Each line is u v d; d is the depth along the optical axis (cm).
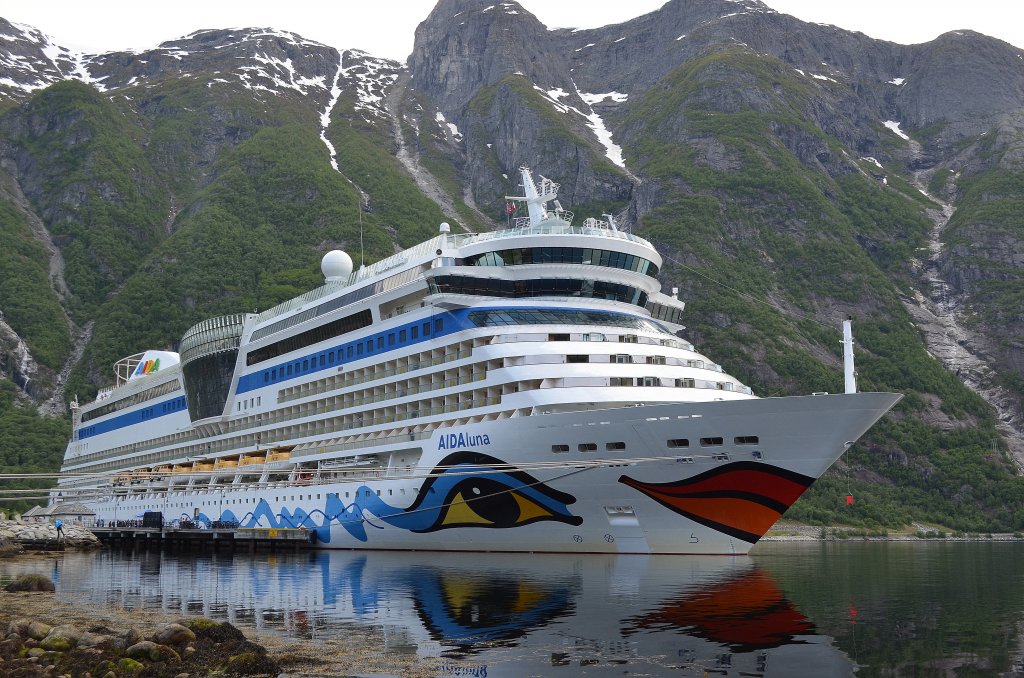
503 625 3142
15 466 15725
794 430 4412
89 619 3516
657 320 5981
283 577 4812
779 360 17875
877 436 16662
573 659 2642
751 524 4688
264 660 2597
